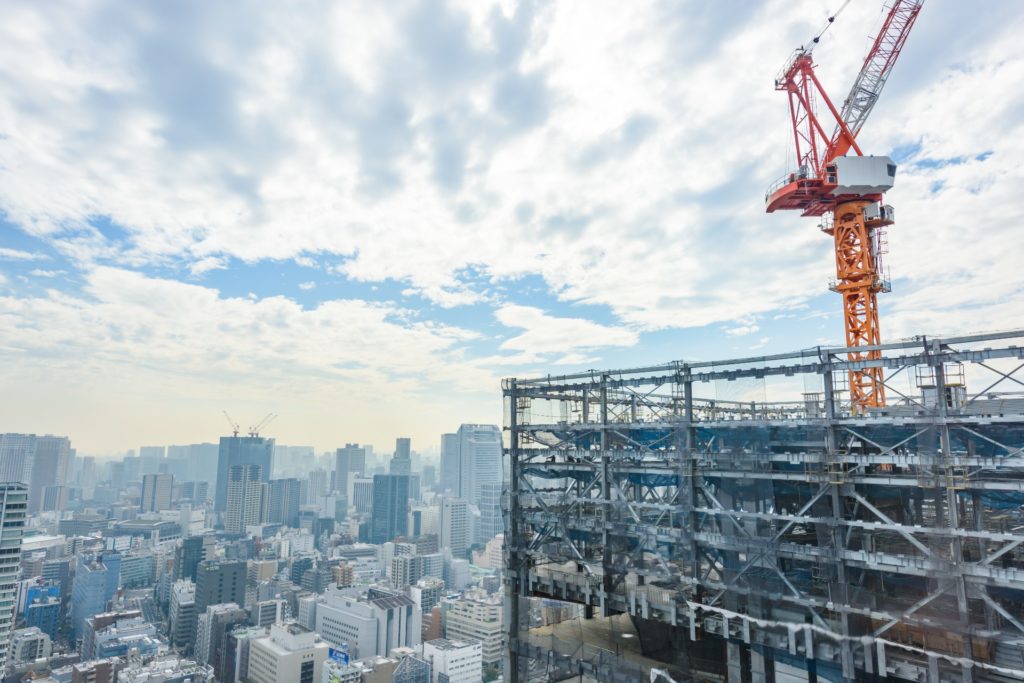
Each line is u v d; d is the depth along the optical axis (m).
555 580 56.06
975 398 35.56
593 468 55.19
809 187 72.94
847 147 78.12
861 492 40.47
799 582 42.28
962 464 34.22
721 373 46.50
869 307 72.50
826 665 39.72
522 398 62.34
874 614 36.97
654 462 51.28
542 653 55.44
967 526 37.97
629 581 52.91
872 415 40.88
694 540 46.78
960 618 33.91
